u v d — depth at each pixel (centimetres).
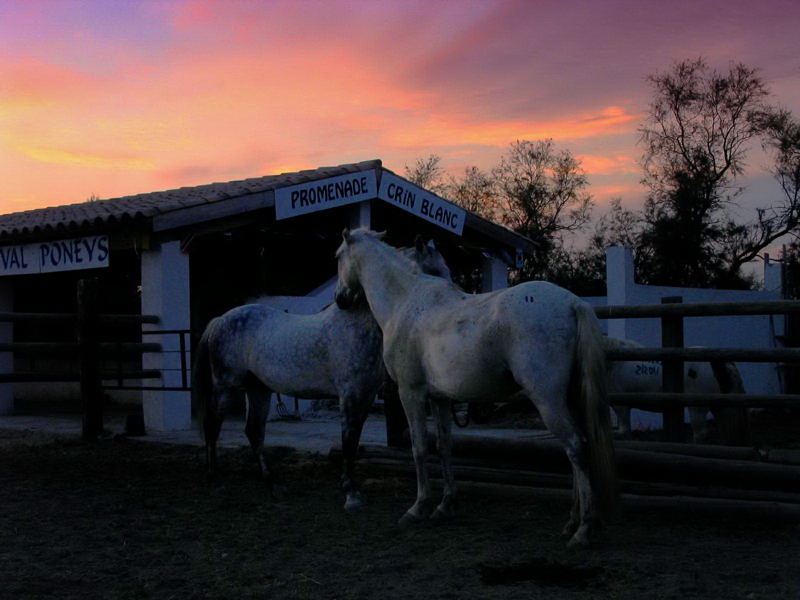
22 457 880
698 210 2891
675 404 597
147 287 1087
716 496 561
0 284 1360
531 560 462
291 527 564
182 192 1393
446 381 518
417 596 407
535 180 3077
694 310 590
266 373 684
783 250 2092
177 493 688
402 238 1516
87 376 991
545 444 628
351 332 640
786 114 2884
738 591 403
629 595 399
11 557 487
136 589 424
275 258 1510
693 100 2948
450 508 573
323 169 1366
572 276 2958
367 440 972
